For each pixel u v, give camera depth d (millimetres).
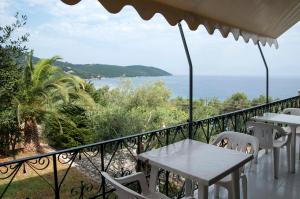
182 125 2875
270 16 3396
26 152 7848
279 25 4008
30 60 7652
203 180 1656
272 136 3133
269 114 4109
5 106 7008
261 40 4215
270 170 3418
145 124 8781
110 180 1516
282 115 4000
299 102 5949
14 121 7309
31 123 7840
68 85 8773
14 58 6188
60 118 8062
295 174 3293
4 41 5816
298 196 2729
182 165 1885
